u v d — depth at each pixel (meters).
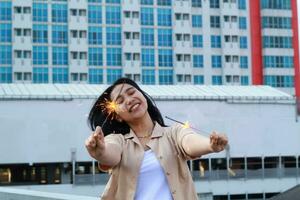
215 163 57.19
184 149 3.10
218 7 97.00
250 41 97.88
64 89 55.94
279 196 10.45
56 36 89.12
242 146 56.84
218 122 56.44
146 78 92.06
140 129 3.37
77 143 52.47
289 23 99.75
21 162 51.50
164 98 55.22
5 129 51.44
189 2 95.12
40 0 88.94
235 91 60.91
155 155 3.21
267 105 58.22
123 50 91.38
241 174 53.31
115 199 3.27
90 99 52.91
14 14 87.62
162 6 94.00
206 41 95.56
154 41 93.06
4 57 86.88
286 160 60.97
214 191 52.22
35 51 88.12
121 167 3.21
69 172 54.69
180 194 3.16
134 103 3.31
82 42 89.69
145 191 3.17
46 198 7.47
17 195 8.28
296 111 59.06
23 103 51.97
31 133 51.91
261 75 98.00
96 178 50.25
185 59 94.12
